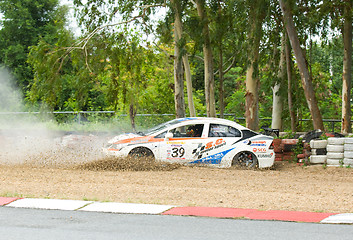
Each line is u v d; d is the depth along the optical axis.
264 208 10.89
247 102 25.06
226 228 9.05
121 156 18.09
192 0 27.39
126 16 27.36
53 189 13.23
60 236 8.44
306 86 23.22
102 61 26.64
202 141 18.48
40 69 25.81
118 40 26.25
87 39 25.97
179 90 26.73
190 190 13.16
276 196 12.38
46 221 9.62
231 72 49.25
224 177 16.02
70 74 30.62
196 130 18.72
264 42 26.58
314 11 24.77
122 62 26.25
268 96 41.06
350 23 25.92
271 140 18.94
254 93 24.95
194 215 10.15
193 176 16.08
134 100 27.12
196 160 18.41
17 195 12.17
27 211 10.57
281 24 26.08
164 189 13.29
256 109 24.98
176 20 25.94
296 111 27.88
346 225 9.32
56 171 16.84
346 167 19.14
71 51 26.02
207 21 25.80
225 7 26.03
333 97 39.44
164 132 18.55
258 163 18.66
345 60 26.44
